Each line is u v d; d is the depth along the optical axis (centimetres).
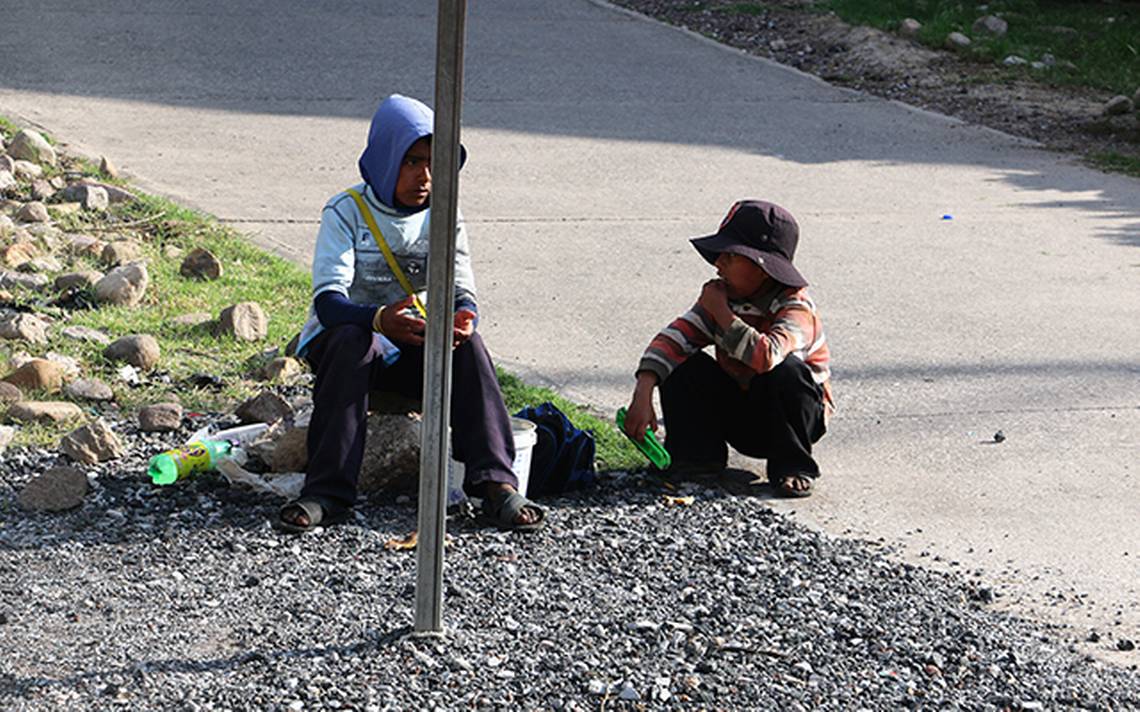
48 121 2853
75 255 2005
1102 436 1585
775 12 4334
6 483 1299
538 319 1933
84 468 1339
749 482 1414
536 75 3609
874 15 4212
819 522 1332
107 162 2473
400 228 1283
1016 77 3756
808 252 2341
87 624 1045
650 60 3838
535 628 1062
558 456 1330
